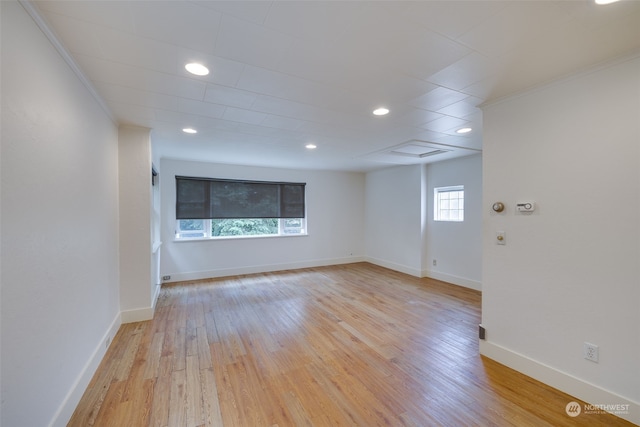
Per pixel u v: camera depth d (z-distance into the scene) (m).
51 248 1.51
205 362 2.41
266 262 5.95
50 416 1.49
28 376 1.29
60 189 1.61
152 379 2.15
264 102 2.41
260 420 1.74
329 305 3.88
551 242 2.03
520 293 2.21
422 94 2.25
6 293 1.14
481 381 2.13
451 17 1.35
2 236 1.11
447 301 4.05
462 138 3.59
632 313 1.67
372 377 2.20
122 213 3.12
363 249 7.08
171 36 1.50
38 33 1.36
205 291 4.52
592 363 1.83
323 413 1.80
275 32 1.46
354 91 2.20
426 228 5.54
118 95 2.26
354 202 6.99
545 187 2.06
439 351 2.60
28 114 1.29
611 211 1.75
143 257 3.23
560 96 1.98
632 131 1.67
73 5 1.25
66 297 1.69
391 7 1.27
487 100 2.37
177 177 5.06
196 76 1.95
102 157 2.44
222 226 5.61
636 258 1.66
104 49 1.61
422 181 5.49
